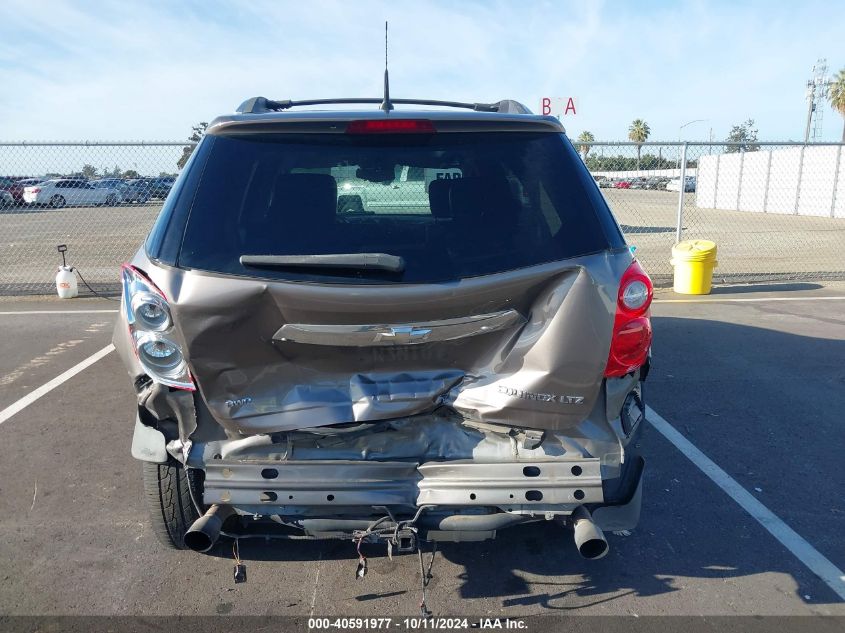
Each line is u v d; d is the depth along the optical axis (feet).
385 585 9.86
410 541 8.16
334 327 7.71
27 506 11.96
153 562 10.39
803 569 10.29
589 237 8.20
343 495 8.00
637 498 8.93
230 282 7.55
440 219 8.19
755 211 88.58
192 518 9.57
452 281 7.74
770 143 32.63
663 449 14.44
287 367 7.91
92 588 9.75
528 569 10.25
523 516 8.35
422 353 7.95
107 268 39.65
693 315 26.91
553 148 8.77
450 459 8.32
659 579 10.03
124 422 15.74
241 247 7.84
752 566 10.37
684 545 10.92
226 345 7.66
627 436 8.47
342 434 8.16
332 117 8.46
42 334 23.86
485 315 7.88
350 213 8.59
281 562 10.40
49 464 13.58
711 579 10.04
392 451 8.36
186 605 9.41
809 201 83.15
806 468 13.58
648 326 8.36
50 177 47.57
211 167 8.29
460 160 8.59
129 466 13.52
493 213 8.22
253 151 8.41
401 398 7.98
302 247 7.89
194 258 7.75
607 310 7.95
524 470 8.05
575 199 8.41
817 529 11.40
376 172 8.51
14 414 16.20
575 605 9.44
